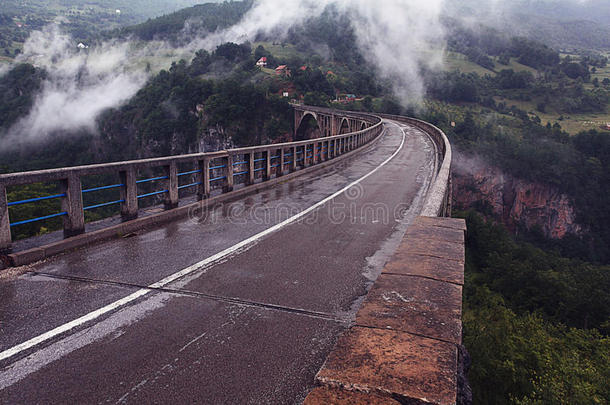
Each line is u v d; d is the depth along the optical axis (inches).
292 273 196.7
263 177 498.3
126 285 177.3
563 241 3745.1
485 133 4923.7
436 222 193.0
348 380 74.3
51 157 6176.2
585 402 389.4
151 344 127.6
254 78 7052.2
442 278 123.8
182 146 5565.9
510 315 569.9
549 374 416.2
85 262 207.8
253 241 254.5
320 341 131.0
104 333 134.4
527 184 4062.5
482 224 1815.9
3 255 198.8
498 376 402.6
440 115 5408.5
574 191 3865.7
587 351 625.6
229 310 153.6
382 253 234.8
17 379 108.4
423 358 81.4
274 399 101.0
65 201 230.4
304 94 6008.9
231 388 105.3
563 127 6186.0
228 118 5036.9
